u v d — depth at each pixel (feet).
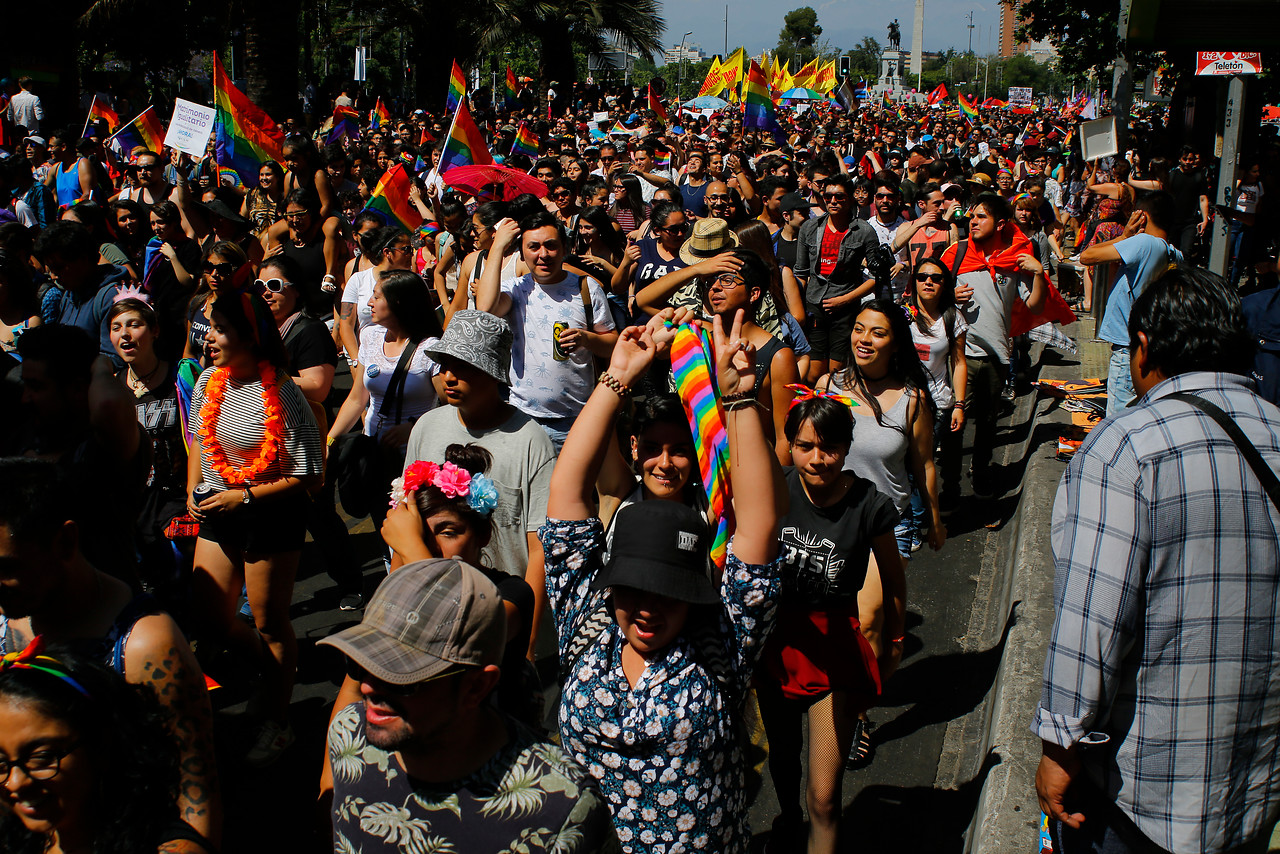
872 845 12.26
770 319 14.93
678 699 7.89
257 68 61.62
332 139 65.62
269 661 13.70
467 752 6.74
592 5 115.96
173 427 15.47
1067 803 8.07
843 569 10.82
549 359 17.81
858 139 80.23
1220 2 19.04
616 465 11.08
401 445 16.90
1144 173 55.42
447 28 107.65
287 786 13.41
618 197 33.91
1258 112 45.06
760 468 8.48
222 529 13.24
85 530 11.95
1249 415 7.75
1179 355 7.99
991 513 22.39
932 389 20.59
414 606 6.51
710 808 8.01
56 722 6.51
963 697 15.30
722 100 115.44
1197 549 7.48
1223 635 7.50
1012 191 49.55
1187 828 7.71
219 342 13.05
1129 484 7.57
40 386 12.15
